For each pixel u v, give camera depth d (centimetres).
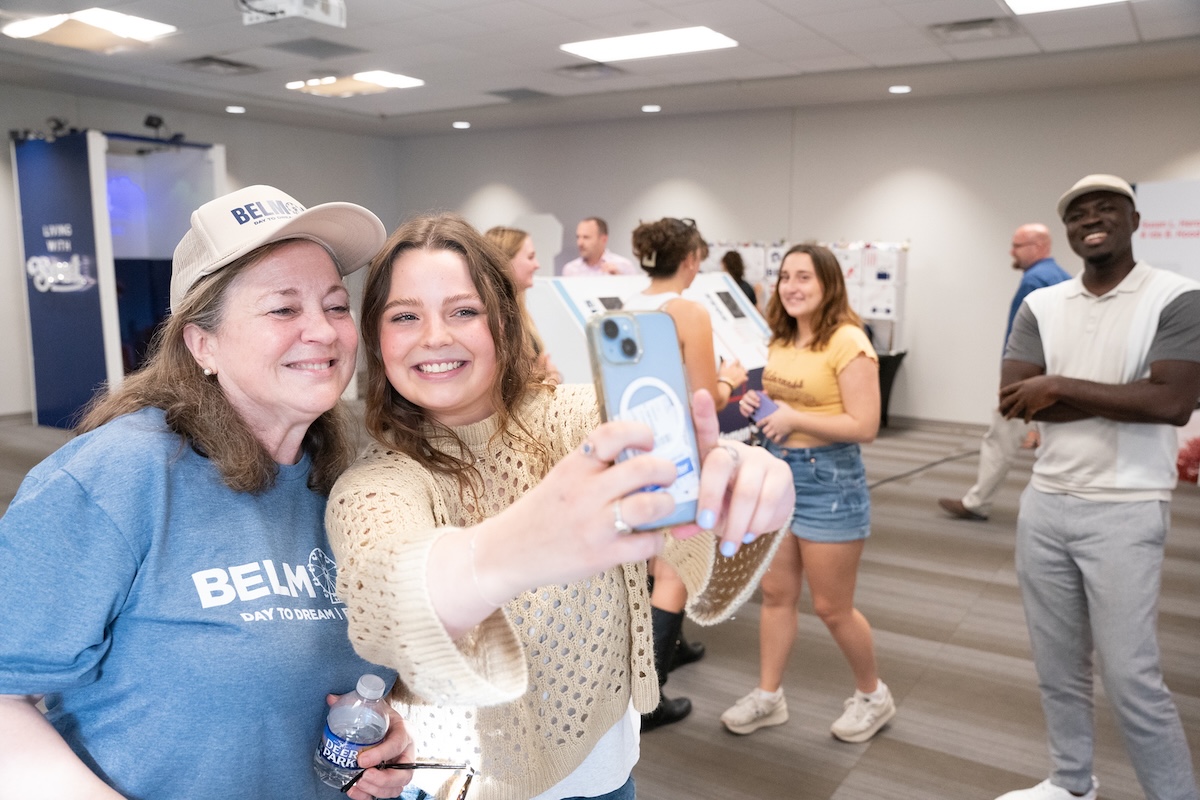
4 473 589
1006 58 645
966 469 630
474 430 107
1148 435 190
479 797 104
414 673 70
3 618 81
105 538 85
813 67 703
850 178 835
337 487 93
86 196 700
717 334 331
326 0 469
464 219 105
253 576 92
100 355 719
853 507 243
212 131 949
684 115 924
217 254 92
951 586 389
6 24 589
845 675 303
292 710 93
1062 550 202
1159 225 632
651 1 533
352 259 105
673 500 60
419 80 776
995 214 766
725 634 340
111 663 88
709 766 246
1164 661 312
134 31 609
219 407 94
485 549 66
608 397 67
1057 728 212
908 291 814
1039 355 212
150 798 88
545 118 961
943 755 251
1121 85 699
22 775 83
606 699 110
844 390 240
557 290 326
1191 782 190
